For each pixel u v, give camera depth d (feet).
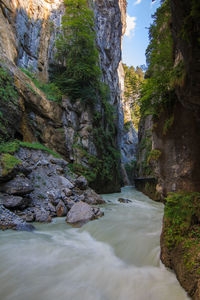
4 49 43.32
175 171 18.84
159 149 21.97
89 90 60.13
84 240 21.53
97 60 64.75
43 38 62.75
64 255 17.12
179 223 14.16
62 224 26.32
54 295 11.75
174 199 15.83
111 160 69.87
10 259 15.39
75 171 50.75
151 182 60.90
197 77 9.92
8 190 26.00
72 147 53.62
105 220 28.07
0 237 19.10
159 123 21.62
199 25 8.05
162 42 20.86
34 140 45.57
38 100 47.88
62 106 54.95
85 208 29.19
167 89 19.01
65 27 64.44
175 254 13.38
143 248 17.92
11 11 49.11
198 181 16.29
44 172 37.45
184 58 9.95
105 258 16.99
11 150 33.68
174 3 9.20
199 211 13.62
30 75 52.65
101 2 103.60
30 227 23.13
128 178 140.46
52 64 63.72
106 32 104.78
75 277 13.75
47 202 31.17
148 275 14.12
